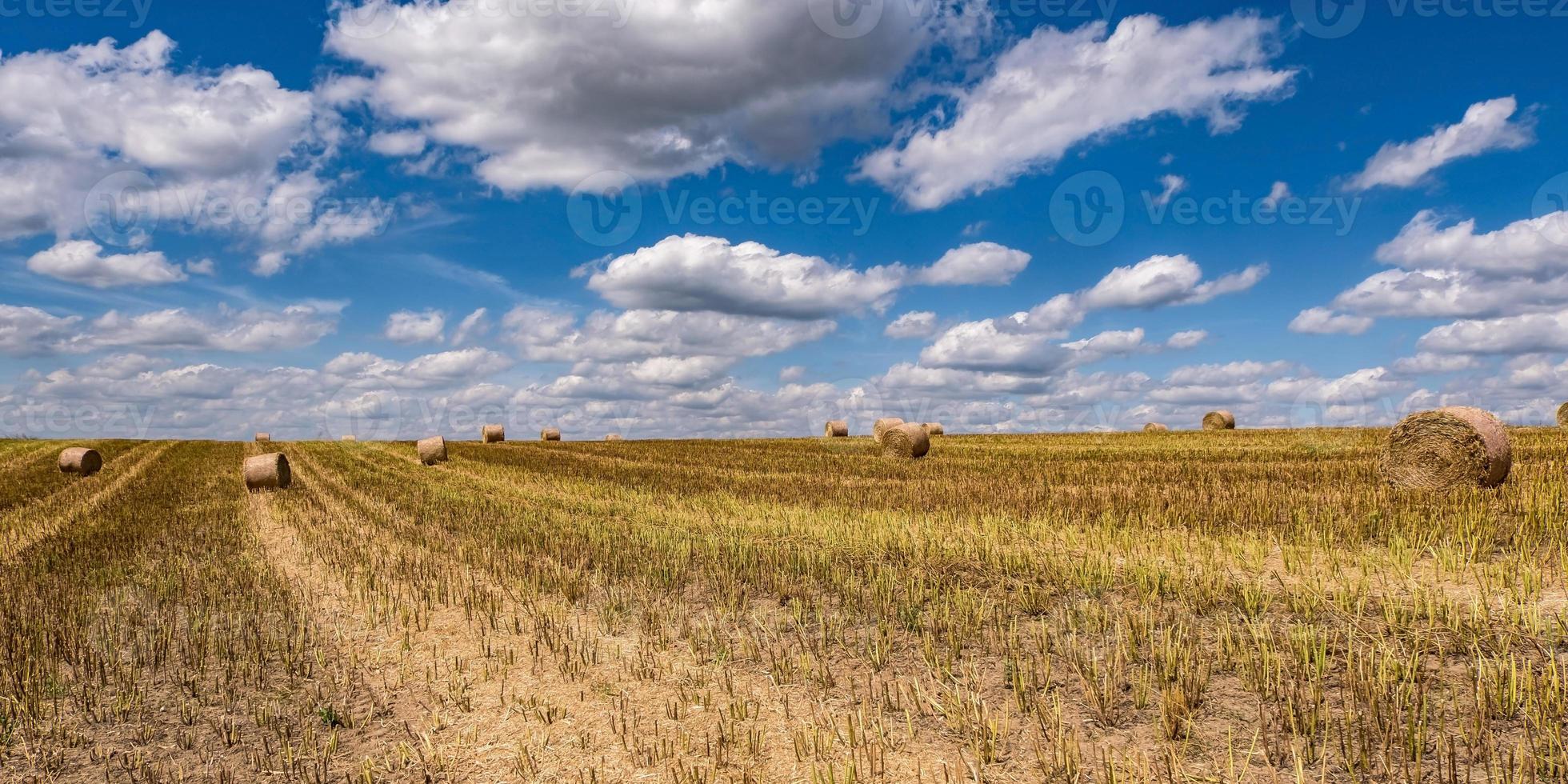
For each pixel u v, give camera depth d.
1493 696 4.85
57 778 5.05
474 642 7.68
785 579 9.23
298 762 5.23
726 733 5.39
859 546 10.79
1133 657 6.12
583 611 8.62
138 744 5.51
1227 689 5.45
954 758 4.83
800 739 5.18
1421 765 4.31
